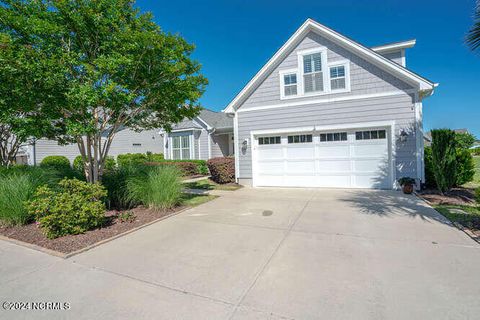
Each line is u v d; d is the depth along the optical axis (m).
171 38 5.87
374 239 4.10
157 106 6.94
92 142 7.18
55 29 4.96
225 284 2.85
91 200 5.31
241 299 2.55
